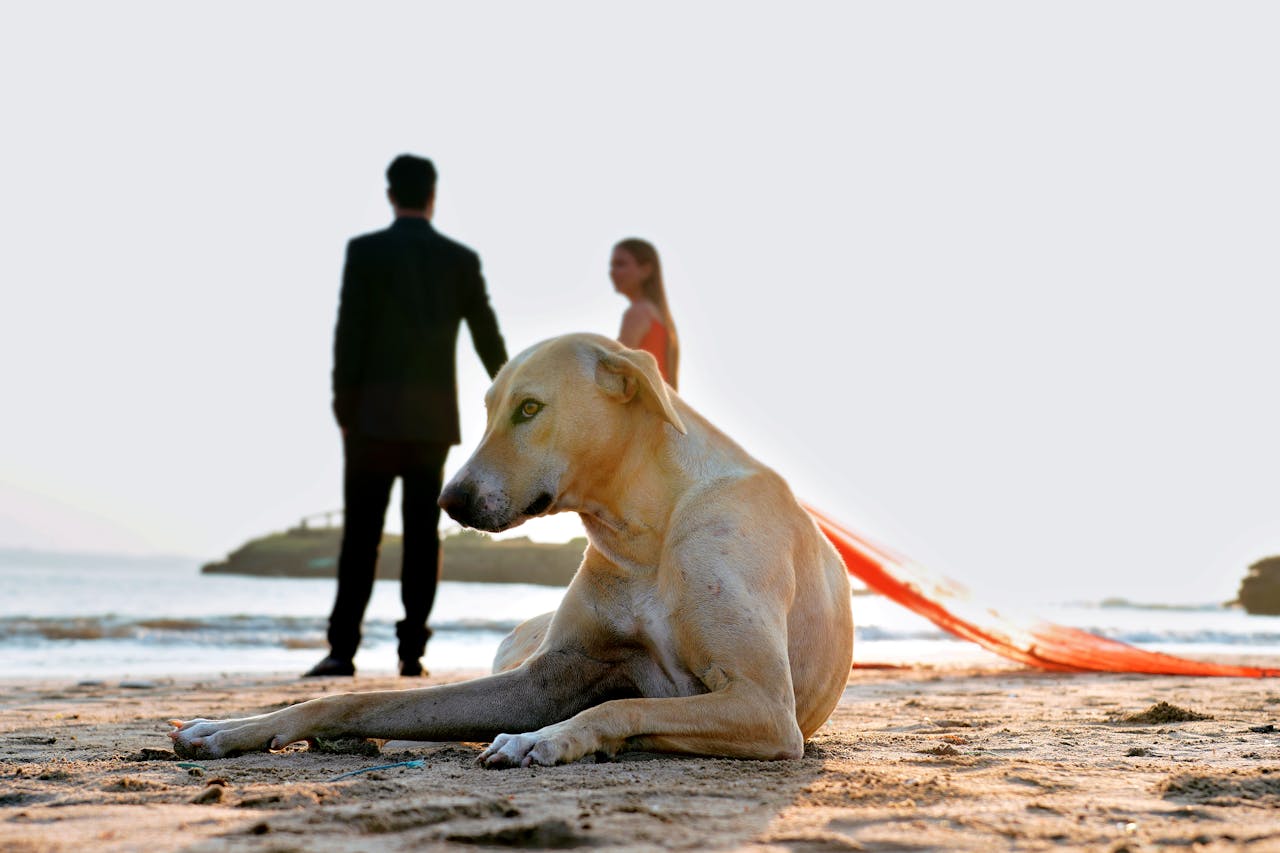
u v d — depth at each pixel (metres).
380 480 7.44
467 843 1.99
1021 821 2.20
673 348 7.07
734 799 2.43
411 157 7.53
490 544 49.28
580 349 3.56
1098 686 6.71
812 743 3.70
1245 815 2.29
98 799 2.44
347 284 7.36
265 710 5.36
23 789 2.60
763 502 3.55
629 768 2.88
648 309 6.97
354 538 7.48
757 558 3.38
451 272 7.52
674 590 3.36
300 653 13.58
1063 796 2.50
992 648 8.10
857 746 3.60
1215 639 18.66
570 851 1.94
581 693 3.61
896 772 2.84
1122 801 2.43
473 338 7.81
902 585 7.86
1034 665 8.27
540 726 3.57
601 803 2.33
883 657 11.05
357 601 7.58
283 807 2.34
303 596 40.41
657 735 3.08
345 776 2.78
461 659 11.47
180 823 2.15
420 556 7.57
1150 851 1.95
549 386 3.48
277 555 107.62
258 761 3.14
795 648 3.57
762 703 3.14
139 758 3.26
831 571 3.87
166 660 11.60
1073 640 8.00
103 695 6.39
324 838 2.01
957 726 4.34
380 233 7.41
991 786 2.61
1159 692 6.20
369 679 7.45
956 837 2.06
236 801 2.40
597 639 3.54
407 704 3.45
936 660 10.34
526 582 47.09
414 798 2.38
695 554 3.35
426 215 7.61
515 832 2.01
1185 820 2.24
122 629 16.20
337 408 7.44
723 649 3.23
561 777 2.71
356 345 7.34
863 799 2.43
